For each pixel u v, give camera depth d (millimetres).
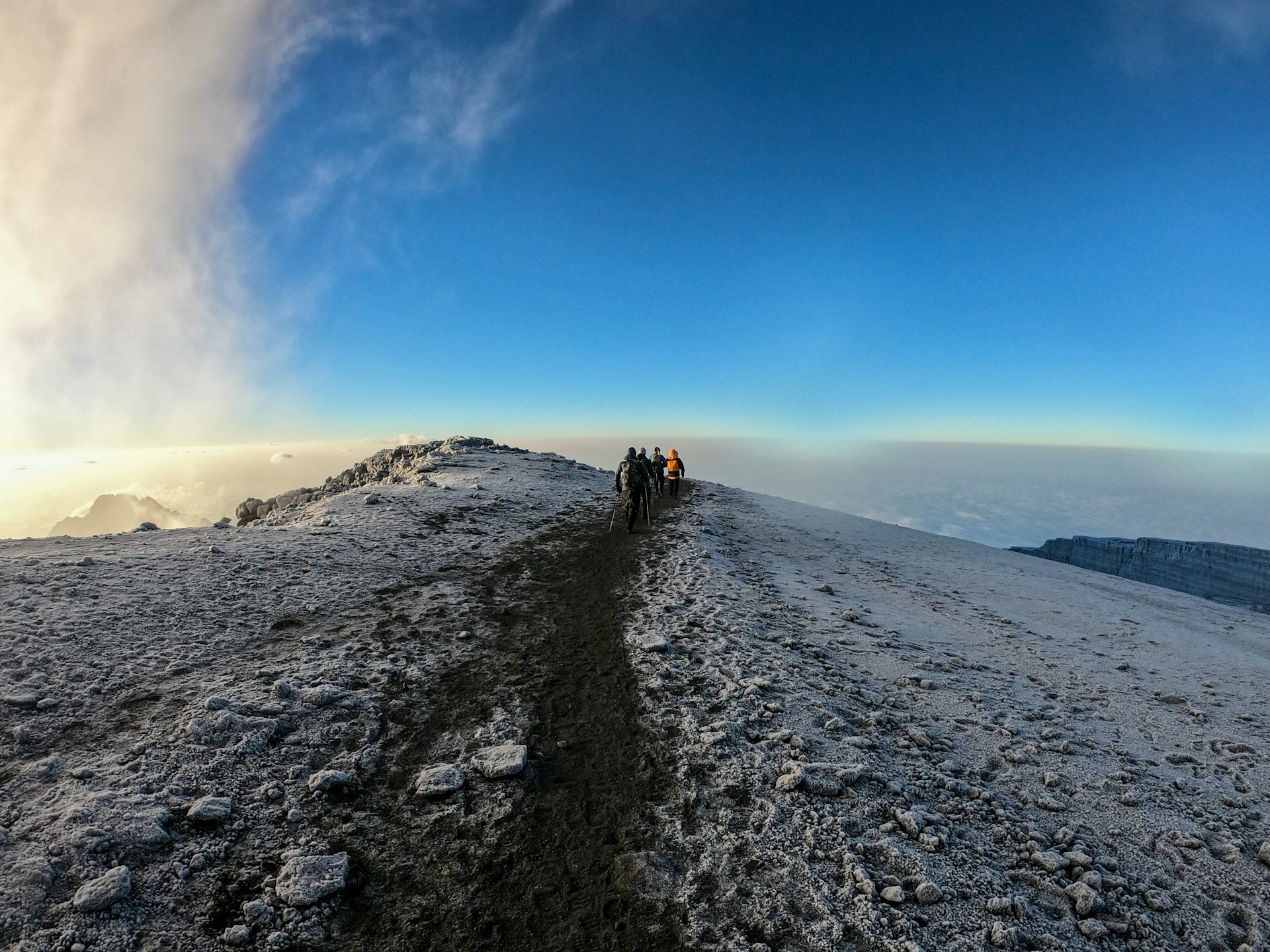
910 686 8414
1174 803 5867
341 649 8195
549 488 26547
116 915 3689
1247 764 7094
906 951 3691
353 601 10281
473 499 21250
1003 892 4285
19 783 4730
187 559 10602
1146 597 19969
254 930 3758
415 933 3867
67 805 4480
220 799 4777
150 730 5688
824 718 6871
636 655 8531
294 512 18562
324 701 6523
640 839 4789
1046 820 5371
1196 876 4695
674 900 4160
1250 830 5492
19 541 11500
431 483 23750
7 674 6203
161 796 4750
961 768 6160
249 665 7375
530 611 10805
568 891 4270
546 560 14680
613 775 5691
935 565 20484
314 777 5242
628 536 18109
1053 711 8234
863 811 5113
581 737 6406
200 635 7996
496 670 8055
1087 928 3990
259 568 10867
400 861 4504
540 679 7820
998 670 9922
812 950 3732
